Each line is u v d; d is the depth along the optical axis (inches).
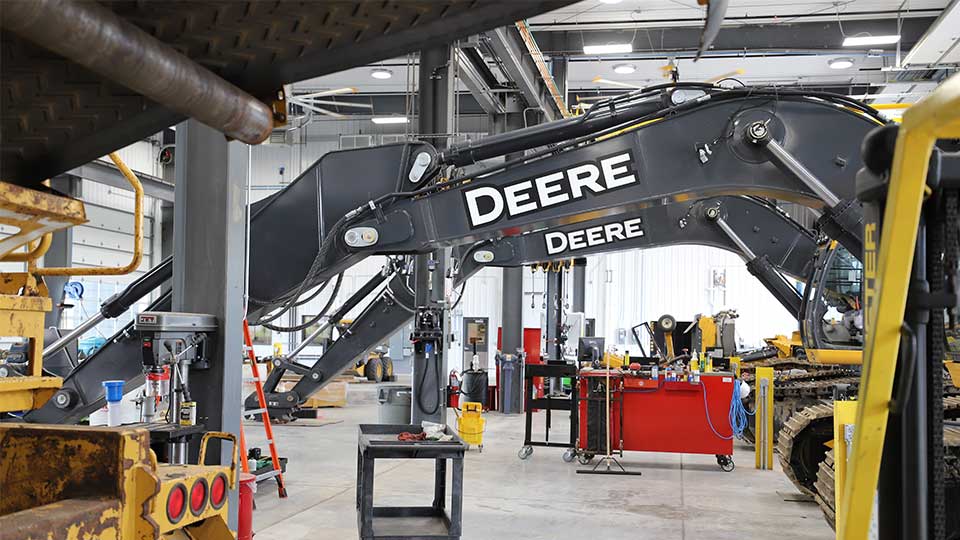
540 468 402.0
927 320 72.8
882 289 65.1
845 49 609.6
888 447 74.9
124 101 92.4
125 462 92.5
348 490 339.6
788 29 612.7
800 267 388.2
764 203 393.1
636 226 407.8
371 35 92.3
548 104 662.5
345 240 259.1
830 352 284.5
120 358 273.4
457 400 649.0
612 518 299.3
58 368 346.9
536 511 308.3
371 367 951.0
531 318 1010.7
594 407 410.3
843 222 222.7
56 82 91.0
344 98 843.4
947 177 72.9
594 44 632.4
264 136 98.4
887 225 63.9
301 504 312.7
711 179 238.5
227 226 244.7
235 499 226.5
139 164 841.5
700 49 83.1
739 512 312.3
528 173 252.4
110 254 869.8
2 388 116.0
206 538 134.6
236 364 249.3
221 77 94.2
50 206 81.9
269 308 289.1
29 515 81.4
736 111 237.5
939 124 58.2
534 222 251.9
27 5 62.2
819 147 230.5
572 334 832.3
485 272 1058.1
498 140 257.8
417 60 486.0
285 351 1069.8
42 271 130.9
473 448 459.8
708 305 993.5
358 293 471.5
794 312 370.0
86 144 95.7
